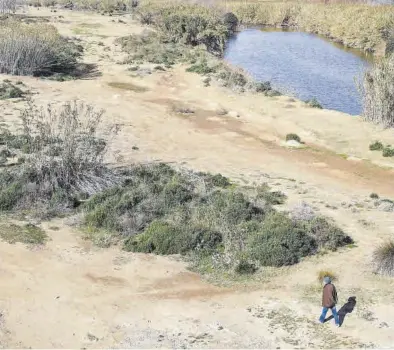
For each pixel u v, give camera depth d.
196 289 24.31
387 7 86.12
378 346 20.45
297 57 73.44
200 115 49.16
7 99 49.22
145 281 24.88
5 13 89.00
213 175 35.91
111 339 21.16
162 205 30.61
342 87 59.75
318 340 20.86
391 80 46.53
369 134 44.69
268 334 21.28
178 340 21.03
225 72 60.12
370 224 30.12
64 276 25.08
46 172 32.59
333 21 87.44
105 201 30.81
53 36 64.38
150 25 86.69
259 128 46.53
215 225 28.70
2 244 27.30
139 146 41.12
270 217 29.14
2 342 20.91
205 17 78.50
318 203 32.66
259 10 98.12
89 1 102.12
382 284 24.47
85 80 57.59
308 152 42.00
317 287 24.31
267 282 24.77
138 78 58.69
